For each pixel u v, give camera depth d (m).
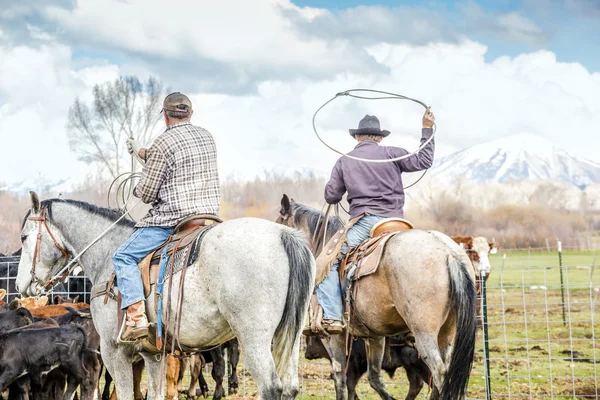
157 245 5.30
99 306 5.63
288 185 34.16
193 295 4.88
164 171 5.34
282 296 4.70
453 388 5.21
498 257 36.34
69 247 6.11
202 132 5.51
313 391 9.44
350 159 6.64
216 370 9.05
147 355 5.66
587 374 9.90
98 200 31.08
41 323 8.07
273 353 4.76
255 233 4.75
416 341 5.43
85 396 7.67
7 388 7.66
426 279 5.36
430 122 6.51
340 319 6.32
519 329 14.55
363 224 6.46
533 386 9.23
